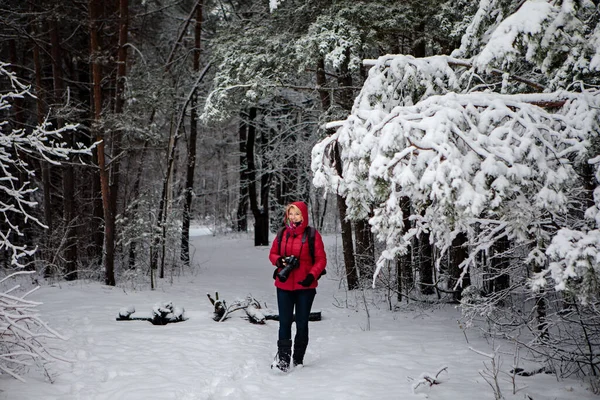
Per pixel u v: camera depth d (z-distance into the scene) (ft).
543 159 10.74
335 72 37.68
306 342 15.90
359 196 12.54
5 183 42.63
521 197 11.68
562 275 9.73
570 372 15.28
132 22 53.67
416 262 31.96
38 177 49.14
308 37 29.14
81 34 48.83
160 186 55.52
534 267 12.78
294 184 74.33
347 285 38.14
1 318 13.28
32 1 40.93
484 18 16.38
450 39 29.99
